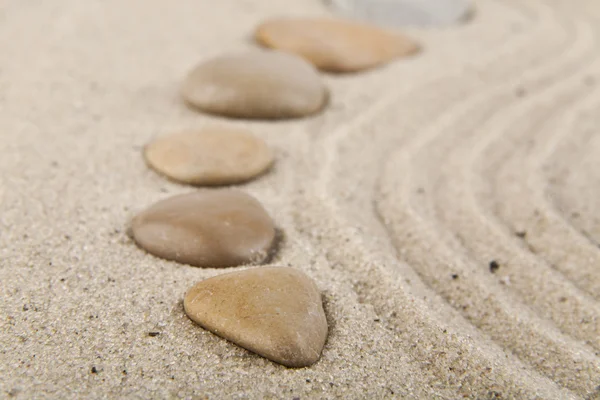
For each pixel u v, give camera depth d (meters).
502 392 0.23
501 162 0.32
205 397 0.22
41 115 0.31
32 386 0.22
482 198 0.30
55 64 0.35
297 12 0.42
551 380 0.23
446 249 0.27
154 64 0.36
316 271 0.26
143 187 0.28
